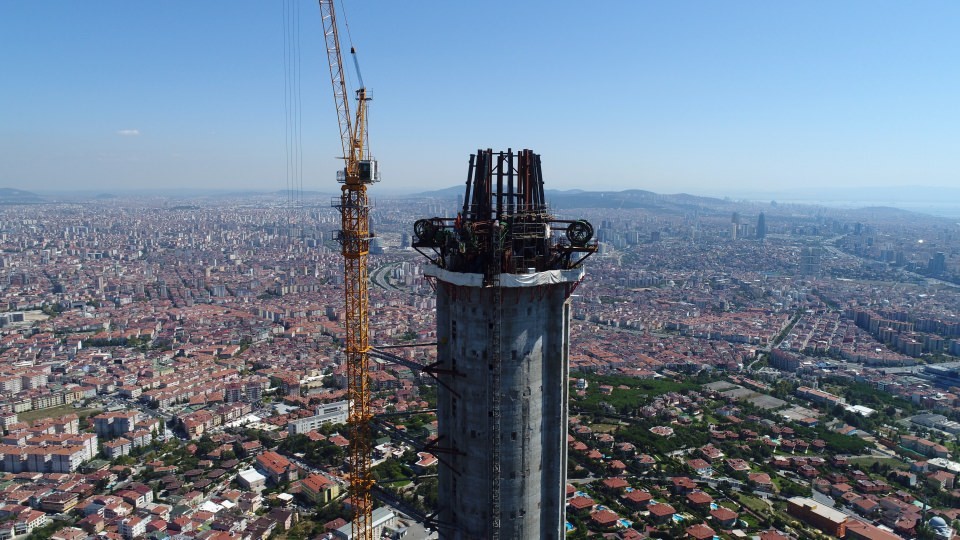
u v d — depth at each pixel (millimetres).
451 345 94250
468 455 93000
